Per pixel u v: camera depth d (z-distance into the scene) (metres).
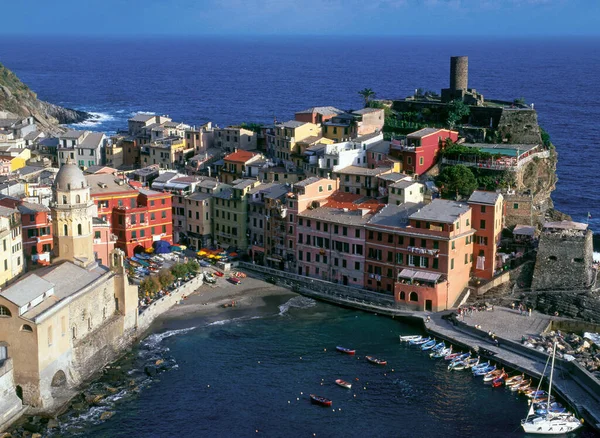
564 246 183.75
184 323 173.88
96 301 155.38
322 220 194.50
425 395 143.88
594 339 163.88
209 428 133.25
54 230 160.12
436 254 178.12
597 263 197.00
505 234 199.62
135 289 166.50
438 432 132.62
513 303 180.00
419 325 174.25
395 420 136.00
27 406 136.88
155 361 155.62
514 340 161.00
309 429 133.25
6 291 136.00
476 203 186.75
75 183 158.62
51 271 152.12
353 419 136.25
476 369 151.75
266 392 144.62
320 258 197.75
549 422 132.12
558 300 178.88
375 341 165.75
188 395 143.25
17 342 134.88
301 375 150.88
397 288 179.50
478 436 131.38
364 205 198.75
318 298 189.38
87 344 149.50
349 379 149.50
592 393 141.12
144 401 141.25
